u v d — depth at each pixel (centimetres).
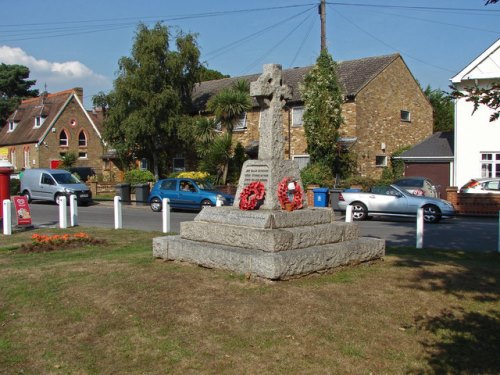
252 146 3231
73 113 4803
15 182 3278
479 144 2569
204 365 459
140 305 600
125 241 1229
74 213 1623
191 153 3628
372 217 1995
